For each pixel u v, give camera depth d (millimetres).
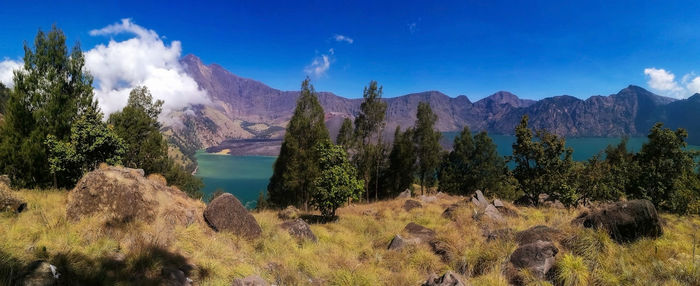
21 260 4430
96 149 13547
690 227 10430
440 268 7594
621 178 24984
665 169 24266
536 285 5809
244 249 8273
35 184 14289
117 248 6094
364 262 8523
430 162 34875
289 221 11461
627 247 7102
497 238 8125
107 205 7344
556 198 21578
